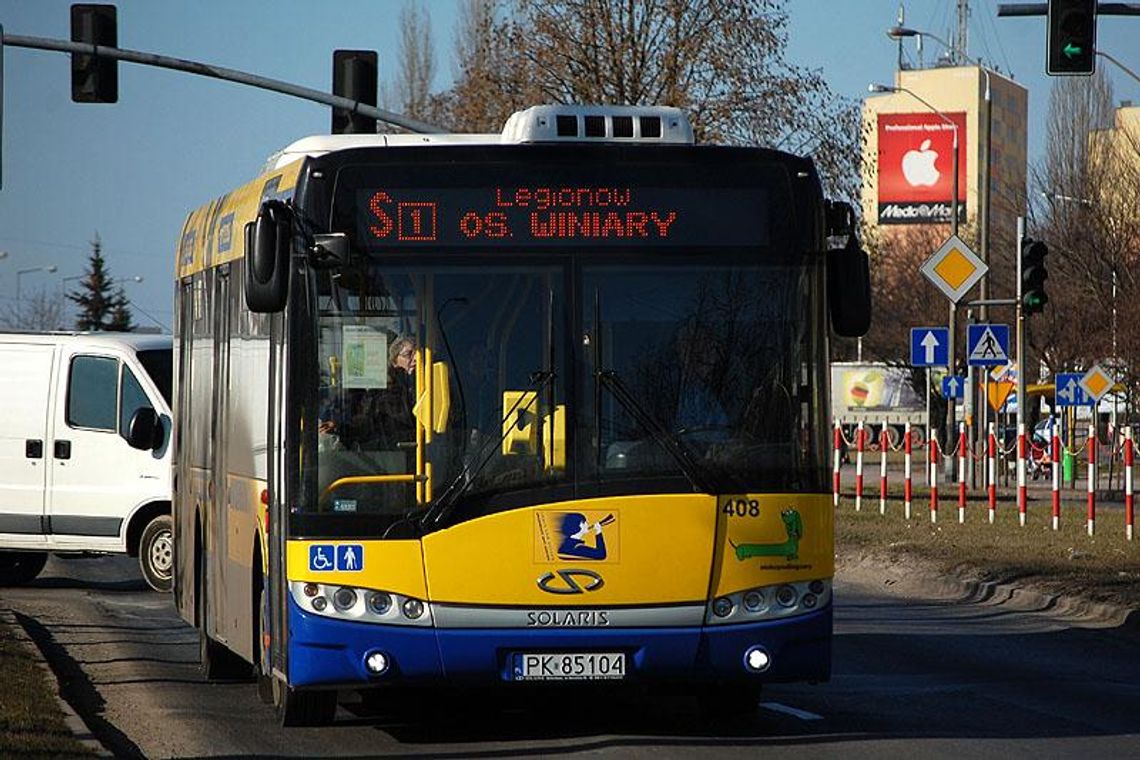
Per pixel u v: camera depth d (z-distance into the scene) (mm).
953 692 37375
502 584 28188
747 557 28641
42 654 41375
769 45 100562
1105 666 42062
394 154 29016
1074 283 138375
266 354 31359
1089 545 69125
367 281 28703
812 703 35688
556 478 28375
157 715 34406
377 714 34406
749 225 29391
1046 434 147500
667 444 28594
